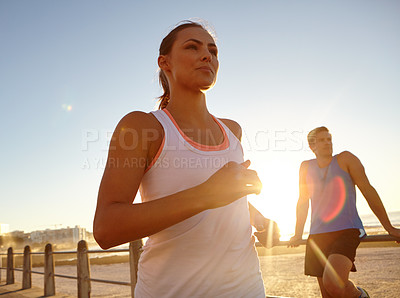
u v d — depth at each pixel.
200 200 0.75
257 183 0.77
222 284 1.01
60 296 7.14
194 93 1.16
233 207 1.09
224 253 1.03
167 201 0.77
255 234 1.42
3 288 9.05
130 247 4.07
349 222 2.59
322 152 2.83
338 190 2.70
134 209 0.77
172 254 1.00
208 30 1.32
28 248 8.89
